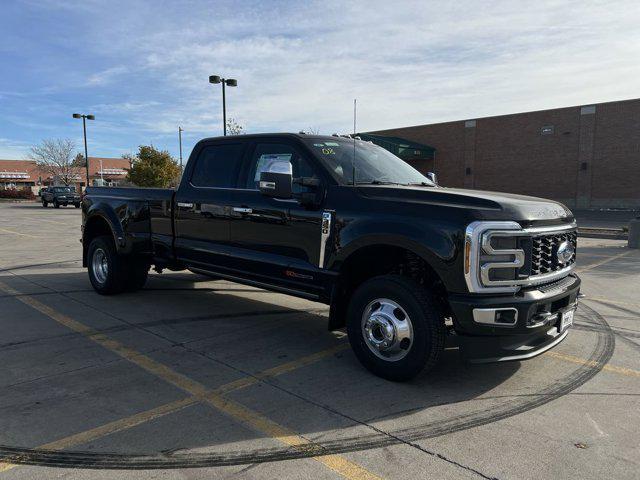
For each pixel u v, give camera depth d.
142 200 6.37
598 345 5.02
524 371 4.30
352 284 4.42
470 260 3.51
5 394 3.75
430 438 3.14
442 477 2.71
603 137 31.89
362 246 4.04
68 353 4.66
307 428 3.26
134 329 5.46
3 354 4.61
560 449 3.01
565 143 33.41
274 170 4.16
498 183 36.69
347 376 4.17
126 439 3.10
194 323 5.74
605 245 14.04
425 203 3.82
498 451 2.98
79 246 13.17
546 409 3.56
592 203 32.59
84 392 3.80
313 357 4.64
